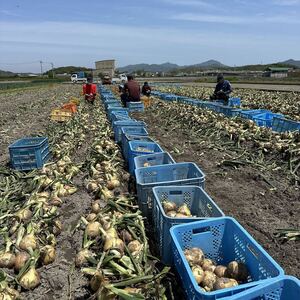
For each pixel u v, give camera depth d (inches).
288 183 128.2
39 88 908.0
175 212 87.1
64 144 181.9
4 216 98.9
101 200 107.0
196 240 74.2
